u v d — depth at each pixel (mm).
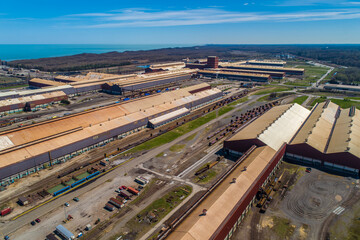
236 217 52625
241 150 86062
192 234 44031
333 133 93625
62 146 84062
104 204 62500
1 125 119188
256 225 54938
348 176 73625
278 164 79750
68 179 73625
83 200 64125
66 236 50625
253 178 63406
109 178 74125
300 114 113938
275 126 94938
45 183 71812
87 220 56906
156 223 55594
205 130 113125
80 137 91062
